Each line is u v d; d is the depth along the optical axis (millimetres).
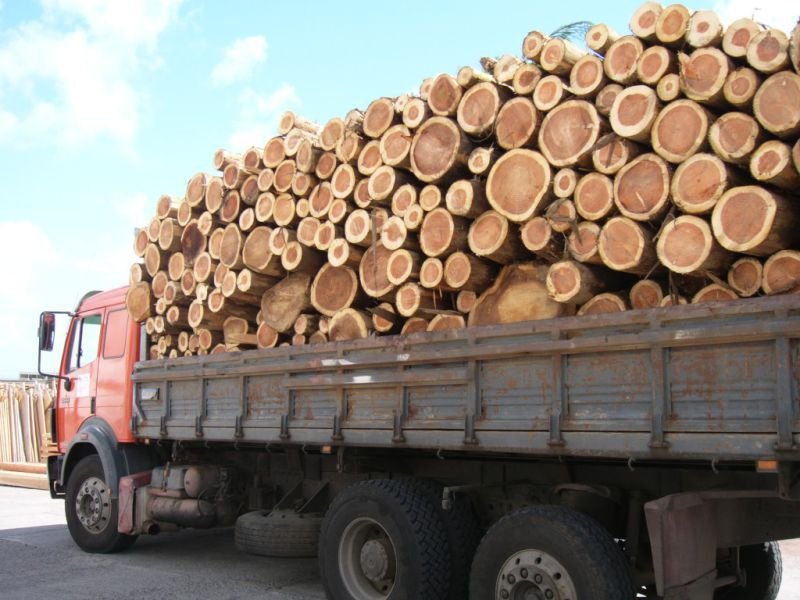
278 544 5801
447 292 5297
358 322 5551
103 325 7984
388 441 4883
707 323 3553
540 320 4184
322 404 5387
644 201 4105
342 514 5168
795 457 3227
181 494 6977
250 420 5902
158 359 6980
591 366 3986
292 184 6078
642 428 3742
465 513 4992
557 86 4531
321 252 6102
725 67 3877
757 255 3797
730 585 4961
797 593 5996
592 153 4348
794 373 3283
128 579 6578
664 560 3762
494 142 4922
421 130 5168
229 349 6715
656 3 4172
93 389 7891
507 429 4281
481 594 4316
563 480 4688
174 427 6691
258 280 6387
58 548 8070
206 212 6902
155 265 7359
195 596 6000
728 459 3488
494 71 4957
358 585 5125
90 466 7695
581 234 4379
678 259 3945
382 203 5508
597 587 3873
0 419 17516
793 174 3676
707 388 3559
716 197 3826
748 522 4098
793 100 3641
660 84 4109
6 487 14875
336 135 5824
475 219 4949
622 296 4348
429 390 4742
